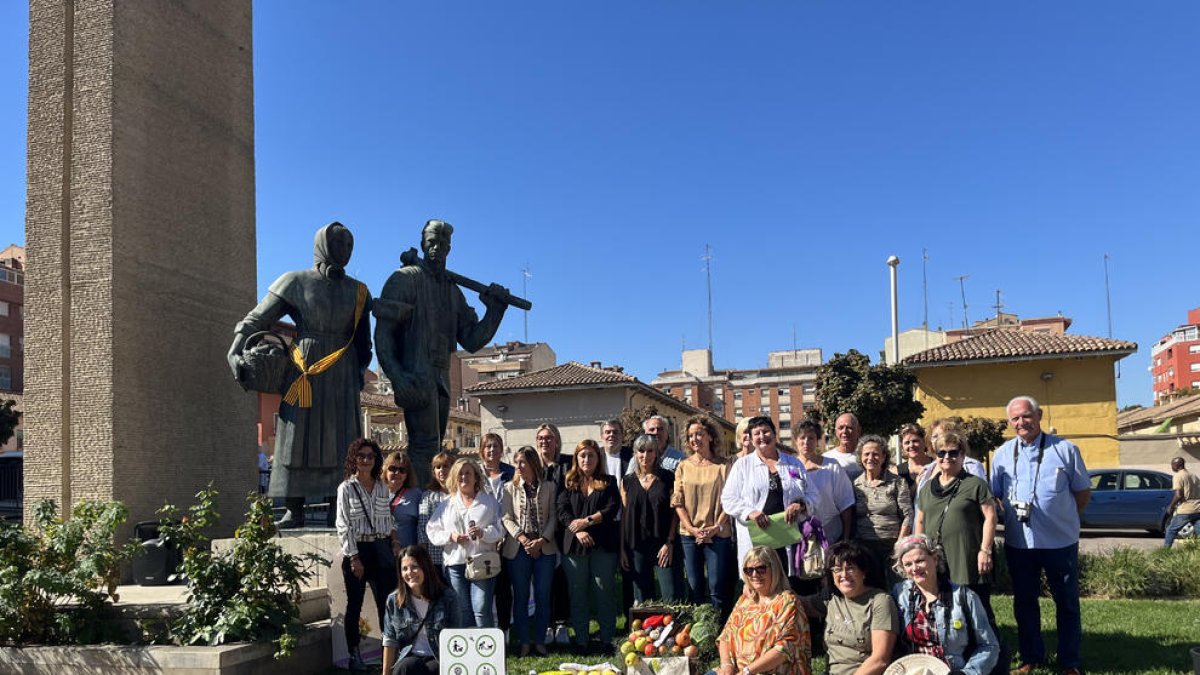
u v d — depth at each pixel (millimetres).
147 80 11969
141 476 11352
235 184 13609
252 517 7848
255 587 7570
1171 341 103062
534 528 8000
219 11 13508
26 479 11211
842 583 6004
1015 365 26016
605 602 8070
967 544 6852
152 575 9875
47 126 11547
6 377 50000
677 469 8094
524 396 34156
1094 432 25297
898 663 5633
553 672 6859
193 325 12508
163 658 7156
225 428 13008
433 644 6707
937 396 26578
